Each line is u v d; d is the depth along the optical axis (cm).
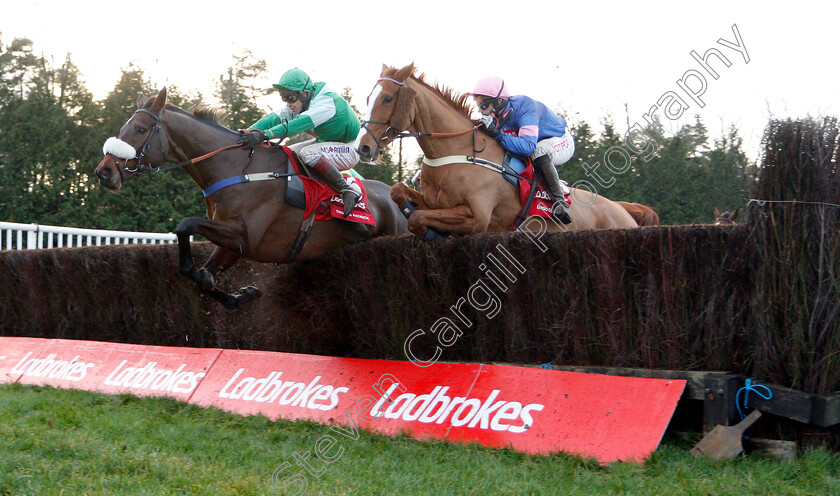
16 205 1870
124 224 1873
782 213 423
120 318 784
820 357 418
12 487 349
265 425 520
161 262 732
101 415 529
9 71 2133
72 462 392
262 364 613
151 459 399
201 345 736
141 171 570
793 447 414
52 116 1984
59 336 829
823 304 416
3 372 745
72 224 1862
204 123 595
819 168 418
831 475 386
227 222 571
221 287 704
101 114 2052
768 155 432
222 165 577
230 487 358
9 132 1909
